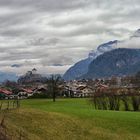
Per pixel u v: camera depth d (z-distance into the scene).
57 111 105.25
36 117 77.00
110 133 69.44
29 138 52.09
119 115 91.81
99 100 136.62
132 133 70.50
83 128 71.81
